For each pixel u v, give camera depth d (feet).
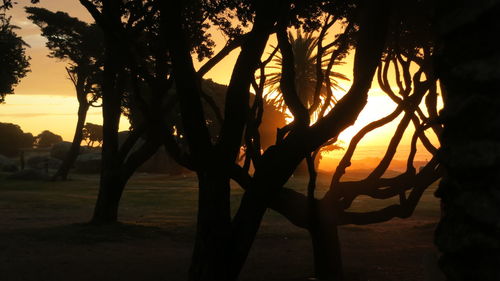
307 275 36.99
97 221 63.72
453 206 7.42
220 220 27.63
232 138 27.81
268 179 27.32
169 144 28.53
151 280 36.83
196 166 27.71
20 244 51.06
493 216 6.73
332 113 27.63
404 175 36.58
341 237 58.75
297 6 36.83
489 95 6.93
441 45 7.66
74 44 123.75
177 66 26.91
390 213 36.32
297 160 27.48
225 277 27.76
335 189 35.27
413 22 40.27
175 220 71.51
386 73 36.81
